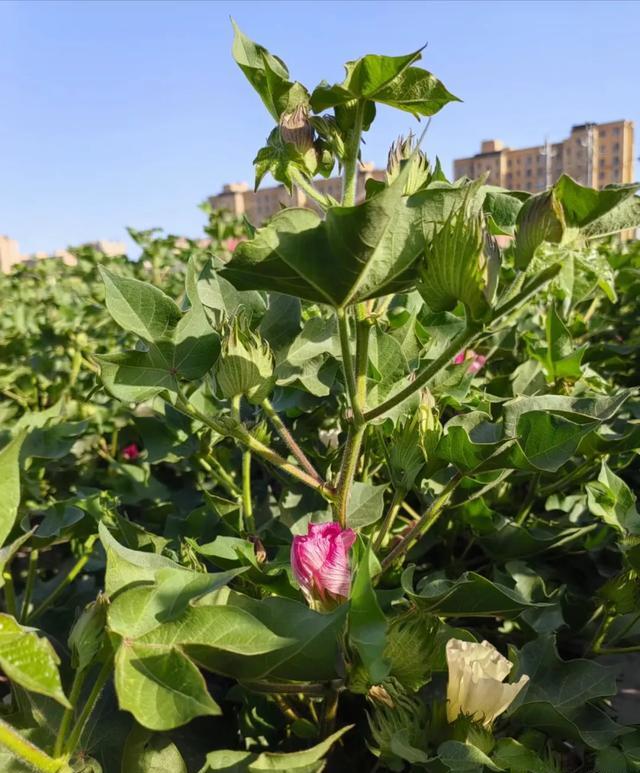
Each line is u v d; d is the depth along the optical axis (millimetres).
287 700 467
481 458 421
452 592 384
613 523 502
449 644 372
